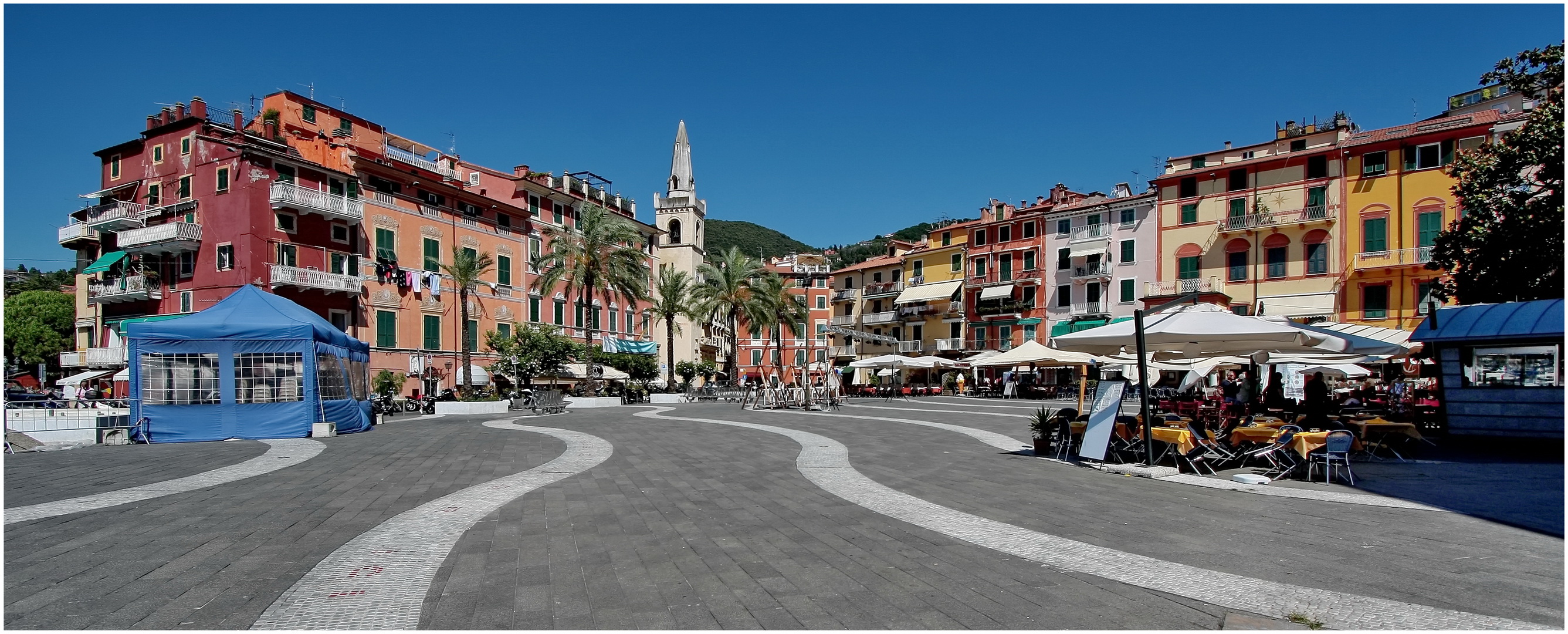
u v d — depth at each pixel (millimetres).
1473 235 20875
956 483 10445
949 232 65500
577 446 15641
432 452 14789
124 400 31125
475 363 47188
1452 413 14938
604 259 41312
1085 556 6359
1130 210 52375
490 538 7113
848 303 75625
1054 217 56562
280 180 37469
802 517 8031
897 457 13438
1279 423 12812
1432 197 40625
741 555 6449
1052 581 5637
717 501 9047
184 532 7363
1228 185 47781
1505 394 14312
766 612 4988
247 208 36250
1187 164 51781
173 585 5602
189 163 38688
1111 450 12773
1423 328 15234
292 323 19828
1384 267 41438
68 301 66938
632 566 6113
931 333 66062
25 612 4977
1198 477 10766
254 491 9961
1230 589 5410
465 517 8109
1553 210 18938
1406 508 8242
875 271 74062
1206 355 15656
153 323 18672
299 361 19828
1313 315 43375
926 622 4762
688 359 68688
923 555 6402
